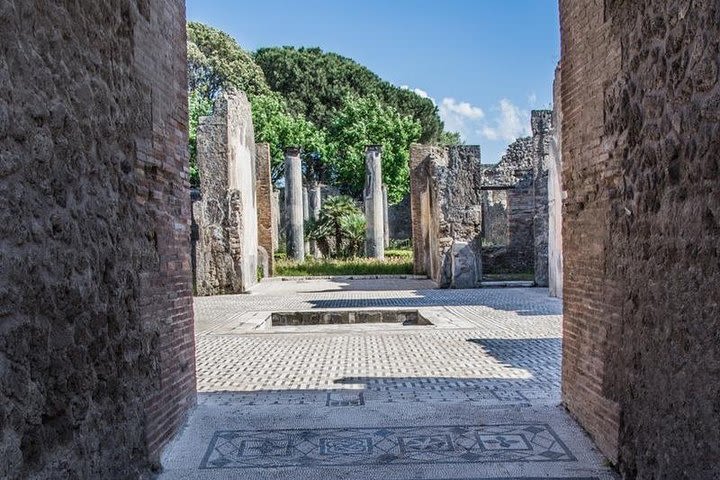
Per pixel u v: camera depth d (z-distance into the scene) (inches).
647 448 148.6
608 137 179.2
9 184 98.7
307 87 1830.7
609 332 177.6
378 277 945.5
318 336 415.8
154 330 178.7
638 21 155.9
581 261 207.0
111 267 143.9
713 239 115.7
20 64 103.1
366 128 1566.2
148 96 176.9
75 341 122.2
